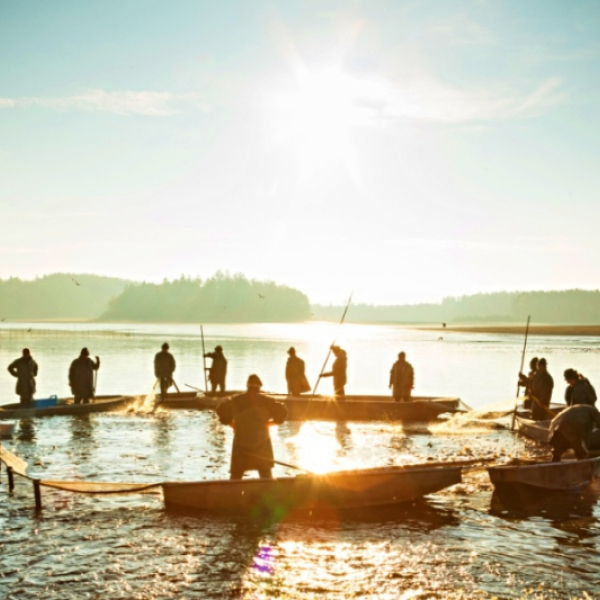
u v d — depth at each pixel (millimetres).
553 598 7262
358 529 9586
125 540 8945
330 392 29250
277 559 8328
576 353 61688
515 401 20000
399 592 7398
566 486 12008
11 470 11312
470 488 12062
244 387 30453
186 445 15820
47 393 27500
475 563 8250
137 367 41312
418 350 68000
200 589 7422
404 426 20109
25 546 8664
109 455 14500
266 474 10711
